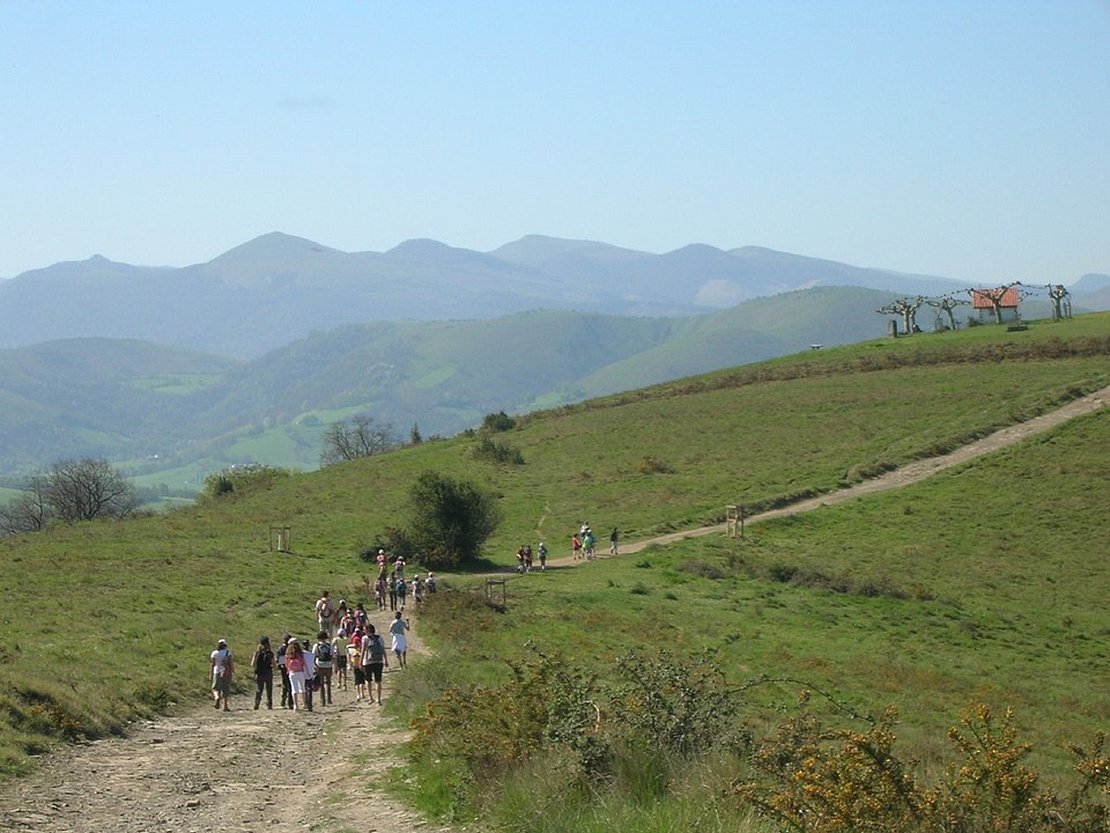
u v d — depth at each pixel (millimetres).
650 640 38562
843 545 63875
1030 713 31406
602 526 75125
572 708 13398
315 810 15188
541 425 112000
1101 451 78500
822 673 34969
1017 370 106688
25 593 45281
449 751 16250
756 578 55406
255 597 49219
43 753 19594
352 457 137375
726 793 10508
